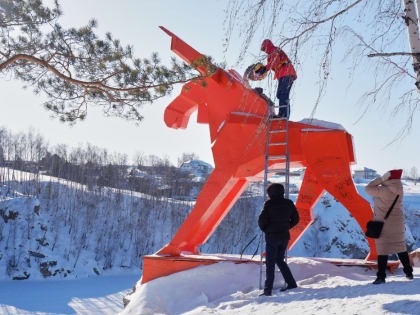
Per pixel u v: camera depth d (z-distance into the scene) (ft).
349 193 24.27
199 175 340.39
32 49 26.22
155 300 20.98
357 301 12.00
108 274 157.89
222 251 194.59
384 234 15.92
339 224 224.12
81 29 24.57
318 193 28.58
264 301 15.42
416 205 264.52
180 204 221.46
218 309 15.72
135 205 206.39
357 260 24.17
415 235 227.20
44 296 109.60
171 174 269.85
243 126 26.45
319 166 24.90
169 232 196.24
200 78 23.80
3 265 139.13
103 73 25.54
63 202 188.85
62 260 150.92
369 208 23.90
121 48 24.09
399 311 9.85
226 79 27.22
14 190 188.96
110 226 183.32
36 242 152.15
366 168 330.95
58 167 237.66
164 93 23.43
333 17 11.69
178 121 29.78
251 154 26.03
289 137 25.18
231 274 22.36
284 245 17.75
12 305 96.84
